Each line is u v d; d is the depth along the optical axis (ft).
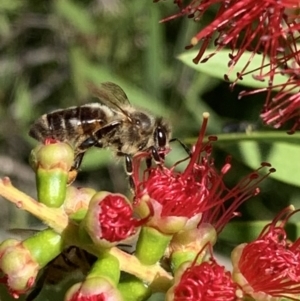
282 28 0.28
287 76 0.30
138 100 0.48
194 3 0.27
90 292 0.21
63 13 0.57
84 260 0.24
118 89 0.31
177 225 0.23
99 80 0.51
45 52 0.61
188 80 0.52
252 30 0.28
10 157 0.59
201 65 0.30
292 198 0.44
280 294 0.24
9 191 0.23
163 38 0.52
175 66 0.52
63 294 0.25
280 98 0.28
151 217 0.23
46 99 0.60
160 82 0.50
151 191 0.23
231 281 0.23
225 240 0.28
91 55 0.57
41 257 0.22
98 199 0.22
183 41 0.49
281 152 0.30
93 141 0.29
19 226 0.48
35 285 0.24
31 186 0.59
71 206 0.23
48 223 0.23
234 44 0.28
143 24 0.56
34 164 0.23
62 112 0.29
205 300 0.22
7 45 0.61
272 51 0.27
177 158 0.37
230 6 0.27
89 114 0.29
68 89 0.60
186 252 0.24
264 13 0.27
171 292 0.22
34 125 0.29
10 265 0.22
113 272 0.22
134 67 0.56
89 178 0.56
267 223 0.28
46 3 0.61
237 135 0.30
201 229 0.24
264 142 0.30
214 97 0.51
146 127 0.30
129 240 0.23
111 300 0.21
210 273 0.22
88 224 0.22
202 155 0.26
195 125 0.48
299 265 0.23
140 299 0.23
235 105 0.50
